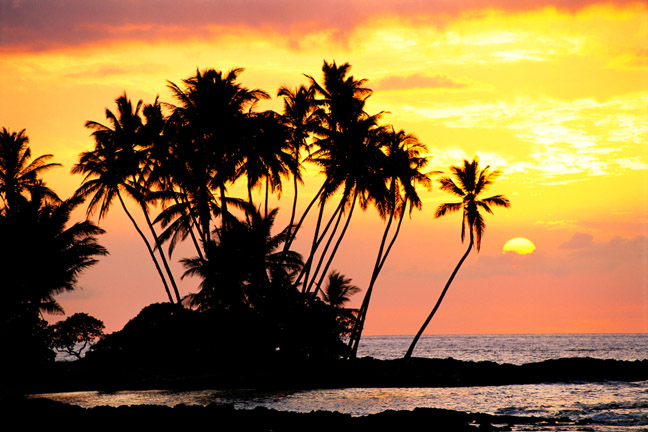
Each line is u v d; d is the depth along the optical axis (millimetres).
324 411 34188
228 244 55438
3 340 53750
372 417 33000
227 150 55781
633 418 35688
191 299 56938
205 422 31094
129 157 57188
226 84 57125
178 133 56406
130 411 32531
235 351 55812
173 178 56750
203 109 55938
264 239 56219
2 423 30641
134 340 57188
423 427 31375
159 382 53312
